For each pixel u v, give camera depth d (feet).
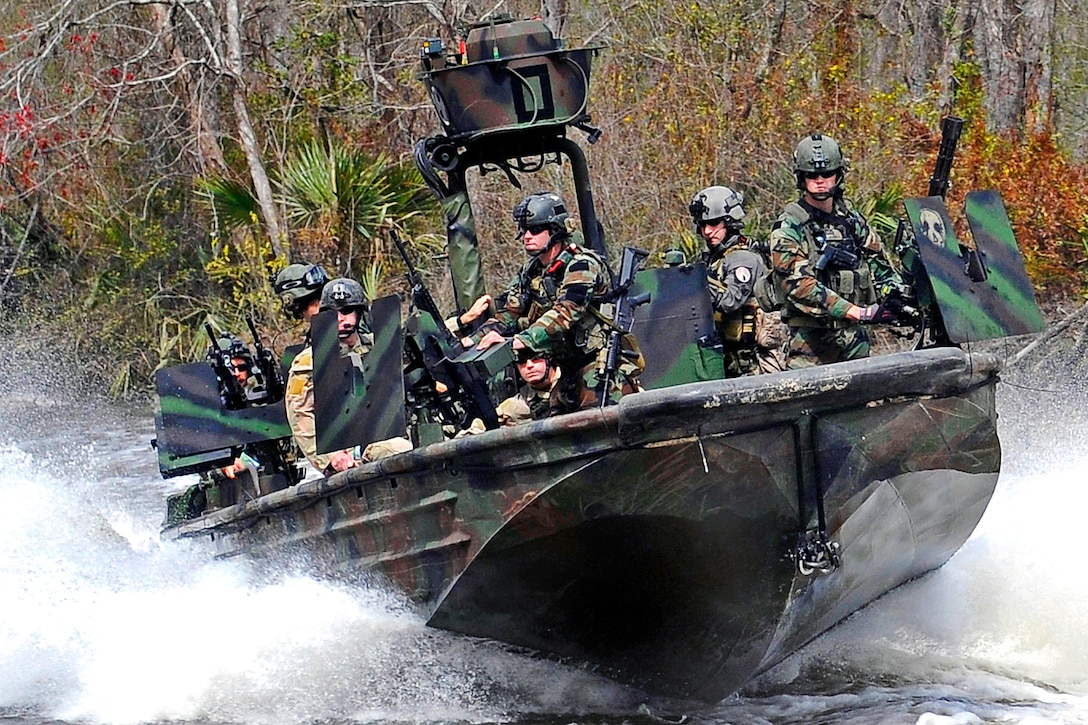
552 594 51.98
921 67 171.01
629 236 144.77
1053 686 54.80
